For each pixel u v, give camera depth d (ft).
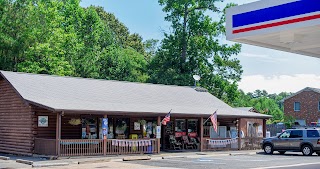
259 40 28.96
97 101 90.17
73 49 161.99
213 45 166.50
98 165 70.64
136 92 105.19
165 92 112.57
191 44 167.73
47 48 141.08
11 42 130.00
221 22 167.12
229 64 170.71
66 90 92.02
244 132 124.36
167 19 170.71
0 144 91.25
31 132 82.79
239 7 27.96
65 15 173.06
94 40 179.52
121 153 85.76
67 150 78.64
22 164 69.97
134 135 94.22
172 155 88.43
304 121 197.06
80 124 89.92
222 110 108.47
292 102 202.08
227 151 101.91
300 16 24.84
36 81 91.91
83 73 166.71
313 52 32.27
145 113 88.07
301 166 71.97
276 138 99.86
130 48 254.47
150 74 180.45
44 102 79.97
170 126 103.81
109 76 187.42
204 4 164.66
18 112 86.94
